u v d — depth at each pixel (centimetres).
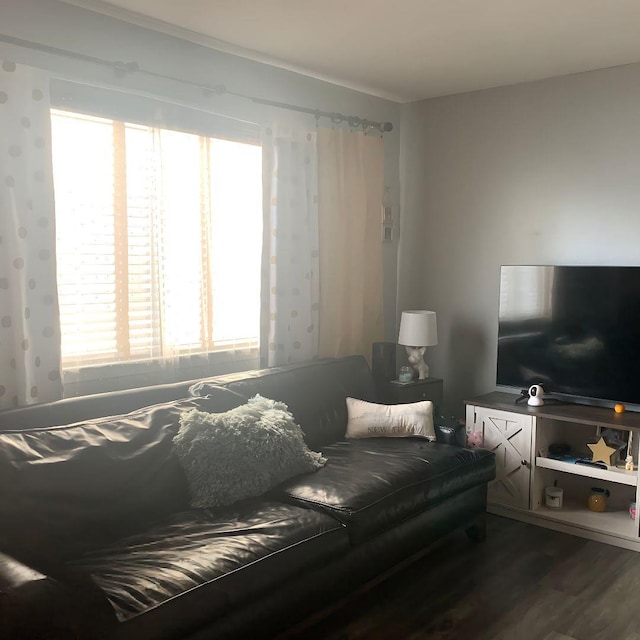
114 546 229
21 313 273
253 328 387
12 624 153
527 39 335
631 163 376
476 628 264
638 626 266
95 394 303
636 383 358
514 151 423
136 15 307
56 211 294
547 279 385
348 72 397
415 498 292
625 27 316
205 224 356
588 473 353
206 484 266
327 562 246
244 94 370
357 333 439
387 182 473
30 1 277
